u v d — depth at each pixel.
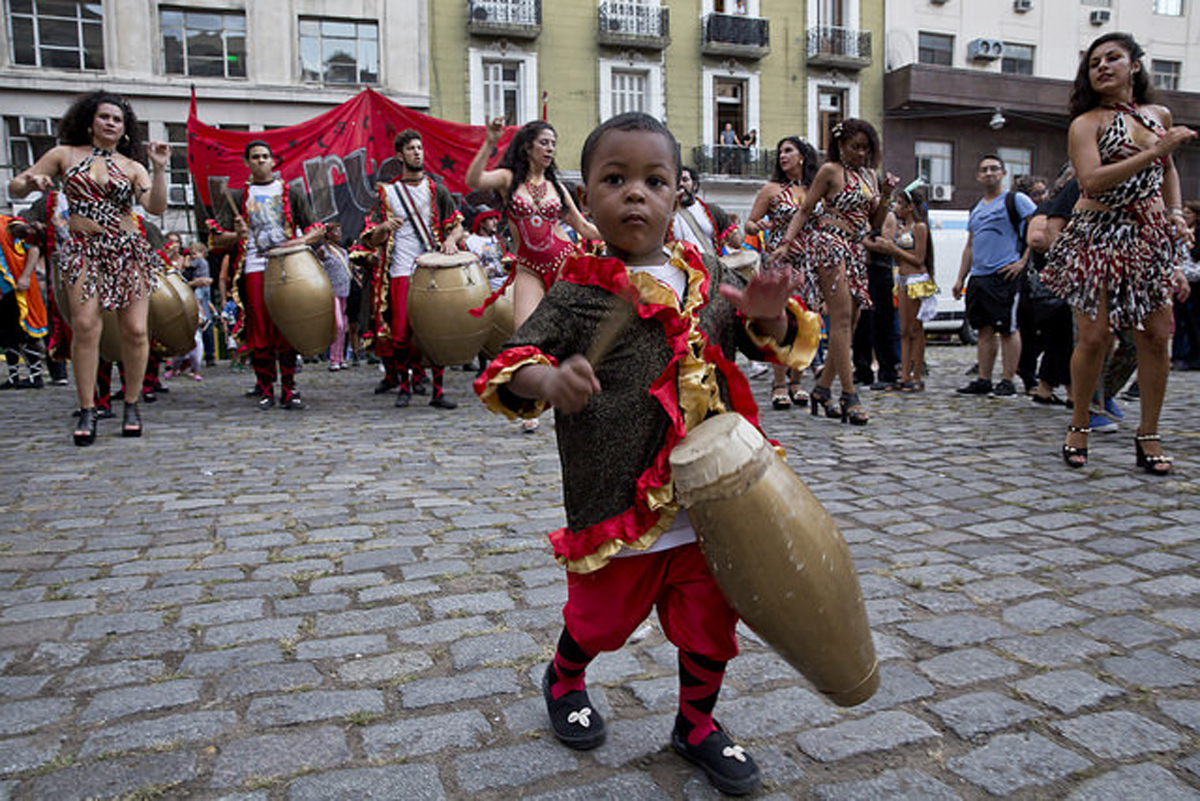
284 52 21.44
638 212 1.65
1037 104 26.95
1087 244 4.17
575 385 1.42
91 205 5.16
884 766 1.82
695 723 1.79
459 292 6.20
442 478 4.44
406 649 2.39
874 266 7.73
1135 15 29.23
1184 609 2.61
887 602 2.69
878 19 26.52
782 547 1.42
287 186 6.65
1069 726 1.95
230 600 2.75
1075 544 3.24
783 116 25.94
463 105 22.91
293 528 3.54
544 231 5.09
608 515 1.66
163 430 5.92
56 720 2.02
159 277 6.58
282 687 2.17
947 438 5.39
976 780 1.76
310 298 6.15
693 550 1.69
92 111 5.16
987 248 7.12
